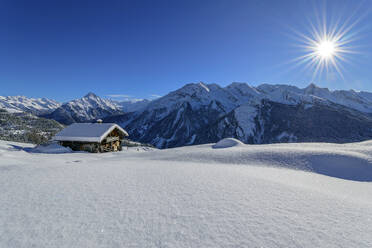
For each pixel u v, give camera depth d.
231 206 4.74
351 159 13.70
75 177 7.32
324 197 5.71
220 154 17.16
